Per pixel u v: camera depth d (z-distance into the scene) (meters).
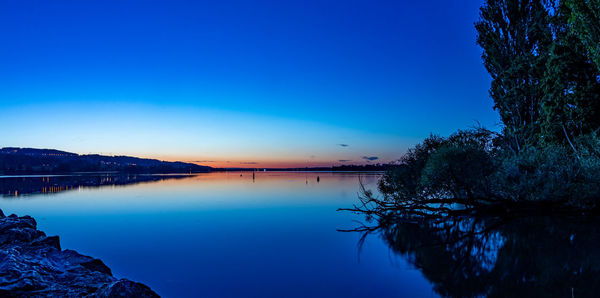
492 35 22.66
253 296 6.56
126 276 7.95
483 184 15.67
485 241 10.35
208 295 6.64
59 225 15.52
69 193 35.16
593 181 13.85
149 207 22.27
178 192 36.16
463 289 6.46
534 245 9.51
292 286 7.08
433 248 9.94
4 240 9.48
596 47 15.91
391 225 14.37
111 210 20.81
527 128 20.44
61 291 5.74
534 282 6.66
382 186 19.25
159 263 9.04
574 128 17.70
